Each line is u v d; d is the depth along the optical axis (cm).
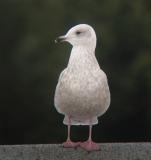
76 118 1027
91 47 1016
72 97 998
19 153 998
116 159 1000
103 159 1000
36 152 1000
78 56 1006
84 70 998
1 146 1005
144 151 1009
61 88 1005
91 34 1018
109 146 1014
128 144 1016
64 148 1006
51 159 997
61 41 1021
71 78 998
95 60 1010
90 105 1000
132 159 998
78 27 1020
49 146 1009
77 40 1017
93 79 996
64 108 1014
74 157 1002
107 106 1016
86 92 995
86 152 1005
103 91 1000
